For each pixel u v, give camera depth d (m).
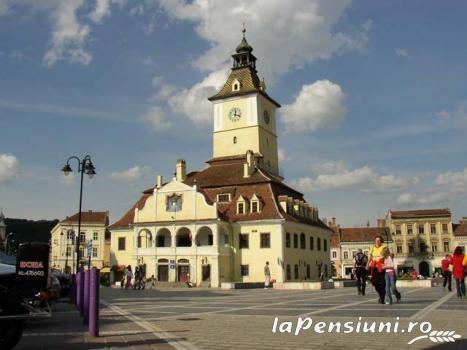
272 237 64.25
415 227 112.81
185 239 66.94
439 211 113.06
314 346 10.39
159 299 29.75
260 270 64.19
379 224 125.06
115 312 20.06
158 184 72.75
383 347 10.09
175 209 65.94
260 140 83.31
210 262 62.84
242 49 87.12
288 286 46.03
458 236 110.50
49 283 16.05
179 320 16.14
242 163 77.19
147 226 67.00
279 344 10.74
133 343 11.30
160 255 65.56
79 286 19.73
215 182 72.44
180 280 64.19
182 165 76.12
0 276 14.73
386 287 20.42
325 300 24.72
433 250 111.31
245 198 67.69
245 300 26.97
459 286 23.70
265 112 86.69
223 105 85.94
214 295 34.50
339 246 116.19
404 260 112.12
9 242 114.56
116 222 73.88
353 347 10.18
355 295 29.52
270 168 86.00
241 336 12.05
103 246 118.06
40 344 11.41
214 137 85.94
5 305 10.09
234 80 85.75
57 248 118.06
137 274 50.44
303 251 71.50
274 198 67.31
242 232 65.94
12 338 10.14
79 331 13.77
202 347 10.54
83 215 120.75
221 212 68.00
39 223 164.62
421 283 43.72
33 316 11.32
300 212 73.50
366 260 29.19
